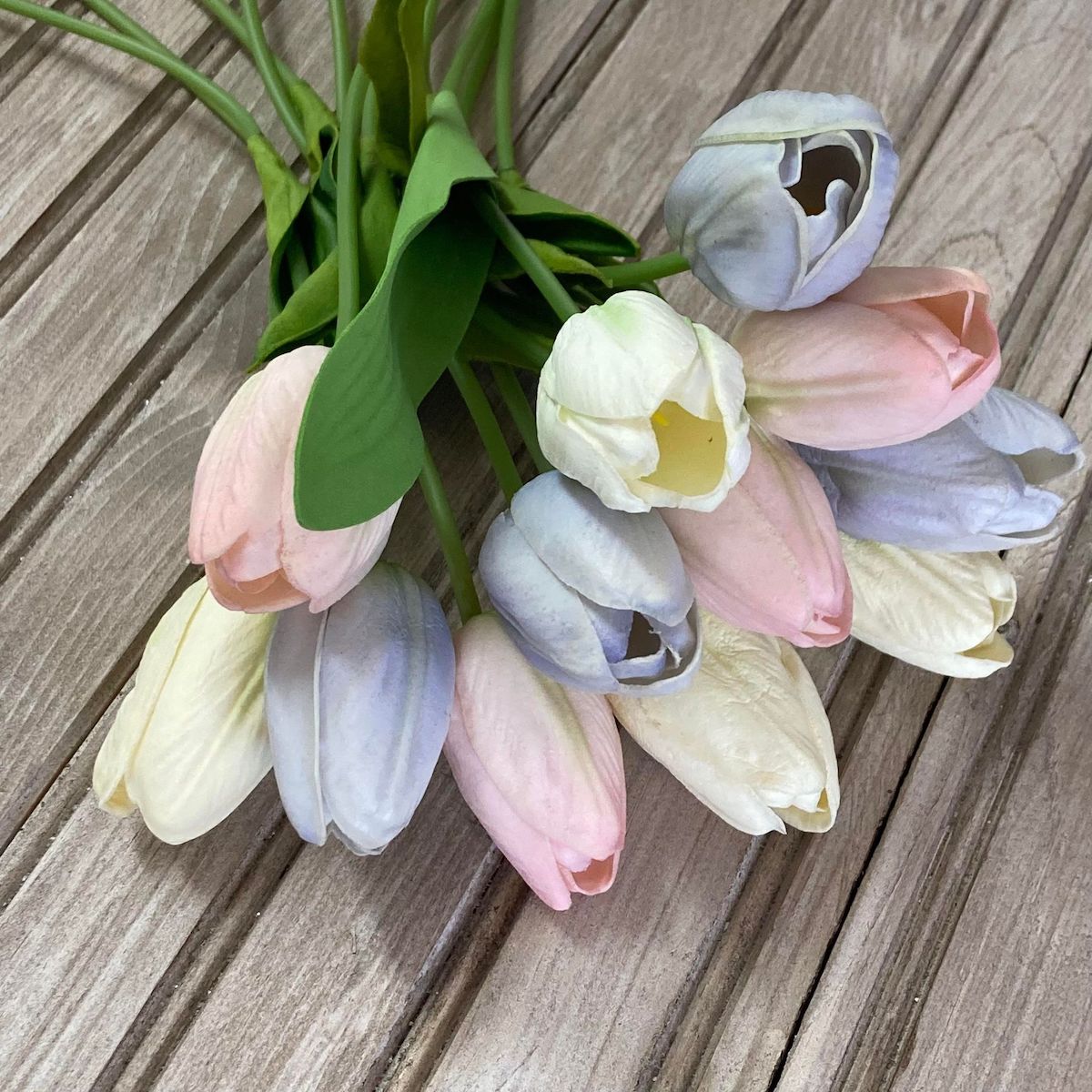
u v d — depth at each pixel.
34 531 0.32
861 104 0.22
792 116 0.22
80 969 0.30
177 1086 0.30
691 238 0.25
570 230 0.32
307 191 0.32
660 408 0.23
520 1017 0.31
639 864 0.32
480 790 0.26
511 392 0.31
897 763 0.34
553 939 0.32
